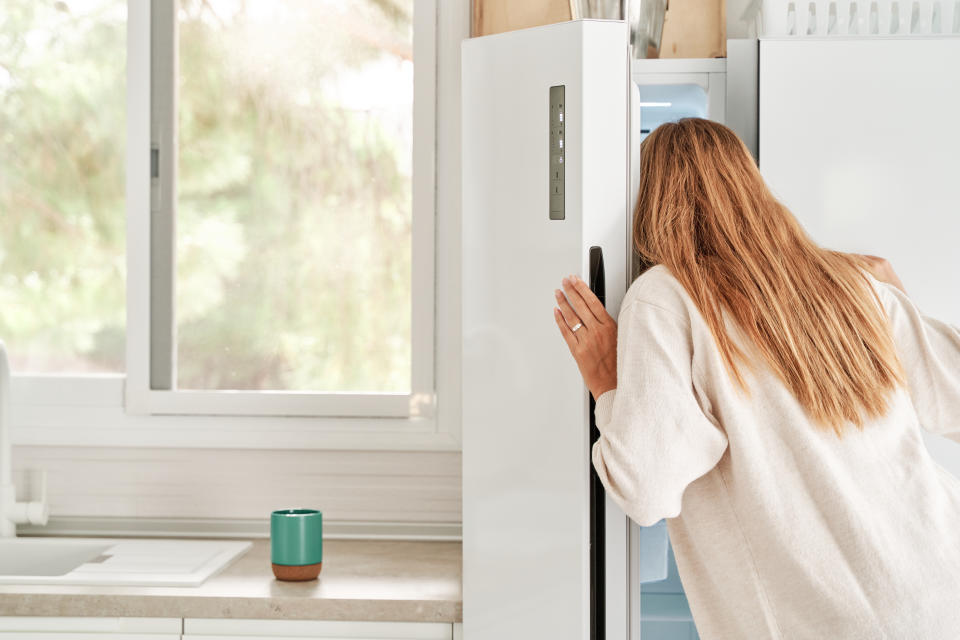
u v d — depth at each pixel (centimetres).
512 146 123
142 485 178
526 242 122
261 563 152
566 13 162
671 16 166
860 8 147
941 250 140
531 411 122
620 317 112
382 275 181
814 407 104
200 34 181
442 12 176
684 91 157
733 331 108
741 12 169
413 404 177
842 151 141
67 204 184
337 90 181
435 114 177
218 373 181
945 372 118
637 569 124
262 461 177
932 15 146
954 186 140
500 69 125
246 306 182
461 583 138
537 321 121
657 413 104
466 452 126
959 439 122
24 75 183
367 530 176
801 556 101
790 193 142
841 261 116
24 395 180
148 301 180
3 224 185
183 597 128
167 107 181
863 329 109
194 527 177
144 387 178
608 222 119
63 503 178
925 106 140
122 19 183
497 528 124
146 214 180
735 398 106
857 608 98
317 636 128
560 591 120
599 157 118
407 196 181
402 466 176
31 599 128
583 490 118
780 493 103
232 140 182
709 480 111
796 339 106
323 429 176
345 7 181
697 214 115
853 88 141
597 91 118
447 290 176
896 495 104
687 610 153
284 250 182
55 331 184
